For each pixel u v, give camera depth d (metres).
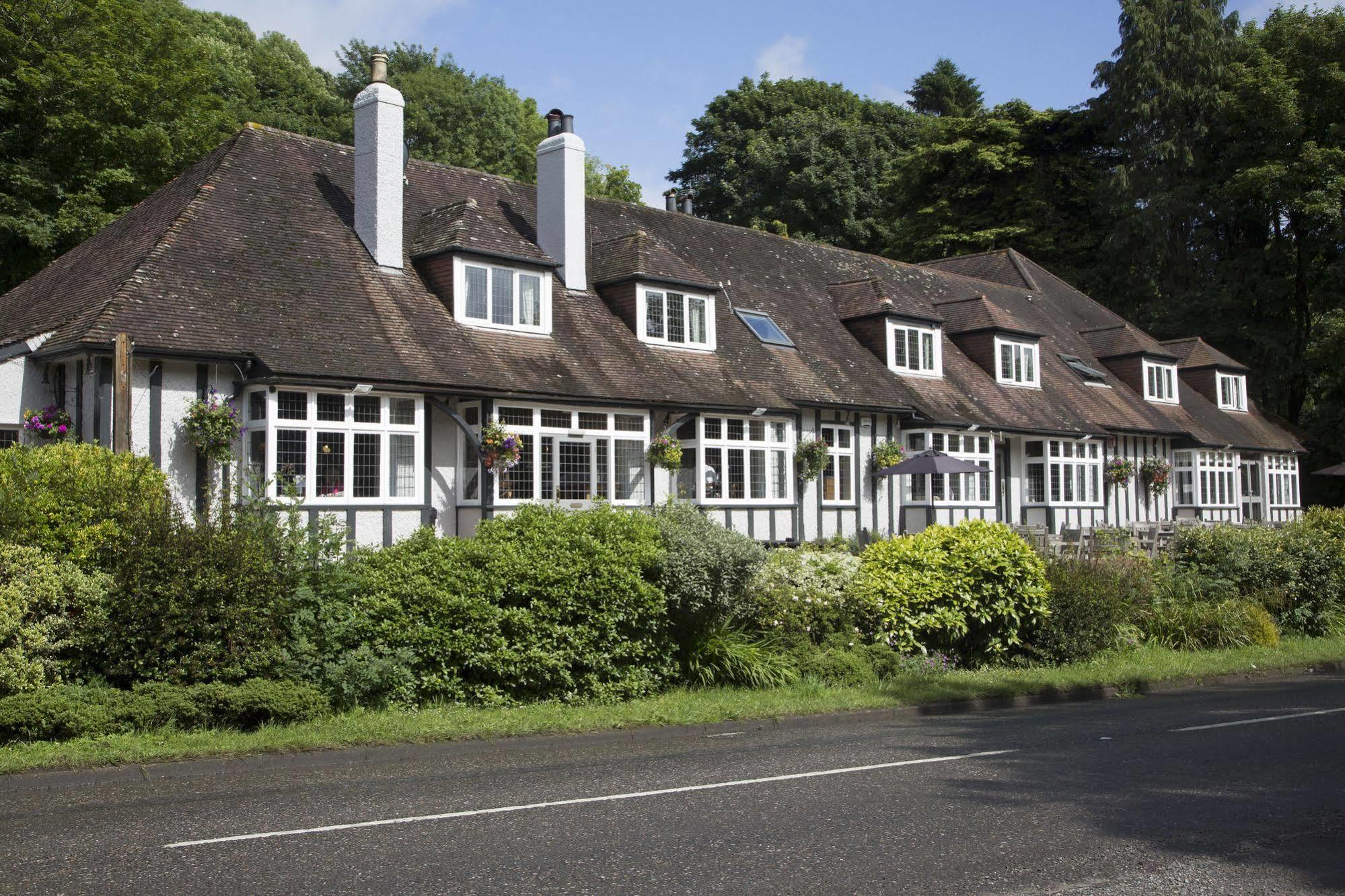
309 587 11.09
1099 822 7.07
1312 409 44.19
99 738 9.09
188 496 15.62
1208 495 35.66
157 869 5.99
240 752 9.01
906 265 34.09
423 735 9.78
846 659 13.60
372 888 5.66
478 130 49.31
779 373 23.78
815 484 23.80
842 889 5.66
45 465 10.91
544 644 11.68
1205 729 10.97
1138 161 42.56
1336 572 20.38
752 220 53.19
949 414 26.75
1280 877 5.93
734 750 9.84
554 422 19.22
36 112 26.61
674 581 12.41
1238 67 41.78
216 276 17.25
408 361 17.58
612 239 23.42
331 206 20.45
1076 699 13.73
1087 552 20.19
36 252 26.00
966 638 15.44
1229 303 41.31
